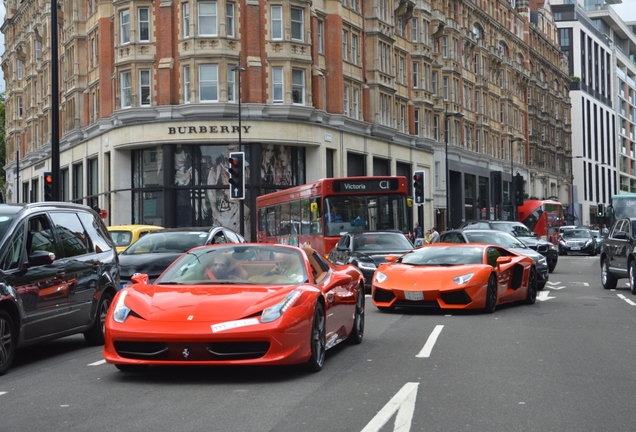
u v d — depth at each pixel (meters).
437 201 69.50
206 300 9.05
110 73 52.38
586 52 131.12
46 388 8.87
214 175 48.44
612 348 11.57
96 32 54.94
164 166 48.38
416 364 10.12
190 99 48.06
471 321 15.07
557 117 112.62
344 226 27.19
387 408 7.52
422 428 6.79
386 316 16.08
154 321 8.80
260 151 48.72
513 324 14.59
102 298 12.70
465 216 76.12
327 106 53.69
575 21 127.81
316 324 9.51
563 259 51.25
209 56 48.00
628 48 165.38
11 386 9.12
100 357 11.29
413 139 65.00
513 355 10.88
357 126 56.28
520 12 98.75
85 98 57.94
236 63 48.66
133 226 23.66
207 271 10.07
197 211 48.38
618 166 149.12
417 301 16.12
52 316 11.06
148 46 49.47
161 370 9.79
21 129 80.25
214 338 8.59
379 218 27.30
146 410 7.57
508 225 35.62
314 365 9.43
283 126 48.97
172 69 48.91
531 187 98.31
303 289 9.39
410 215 27.55
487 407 7.61
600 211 66.25
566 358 10.62
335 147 52.81
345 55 55.75
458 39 74.50
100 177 53.12
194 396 8.20
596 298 20.70
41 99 71.44
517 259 18.20
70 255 11.84
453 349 11.45
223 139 47.84
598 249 58.56
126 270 16.78
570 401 7.89
